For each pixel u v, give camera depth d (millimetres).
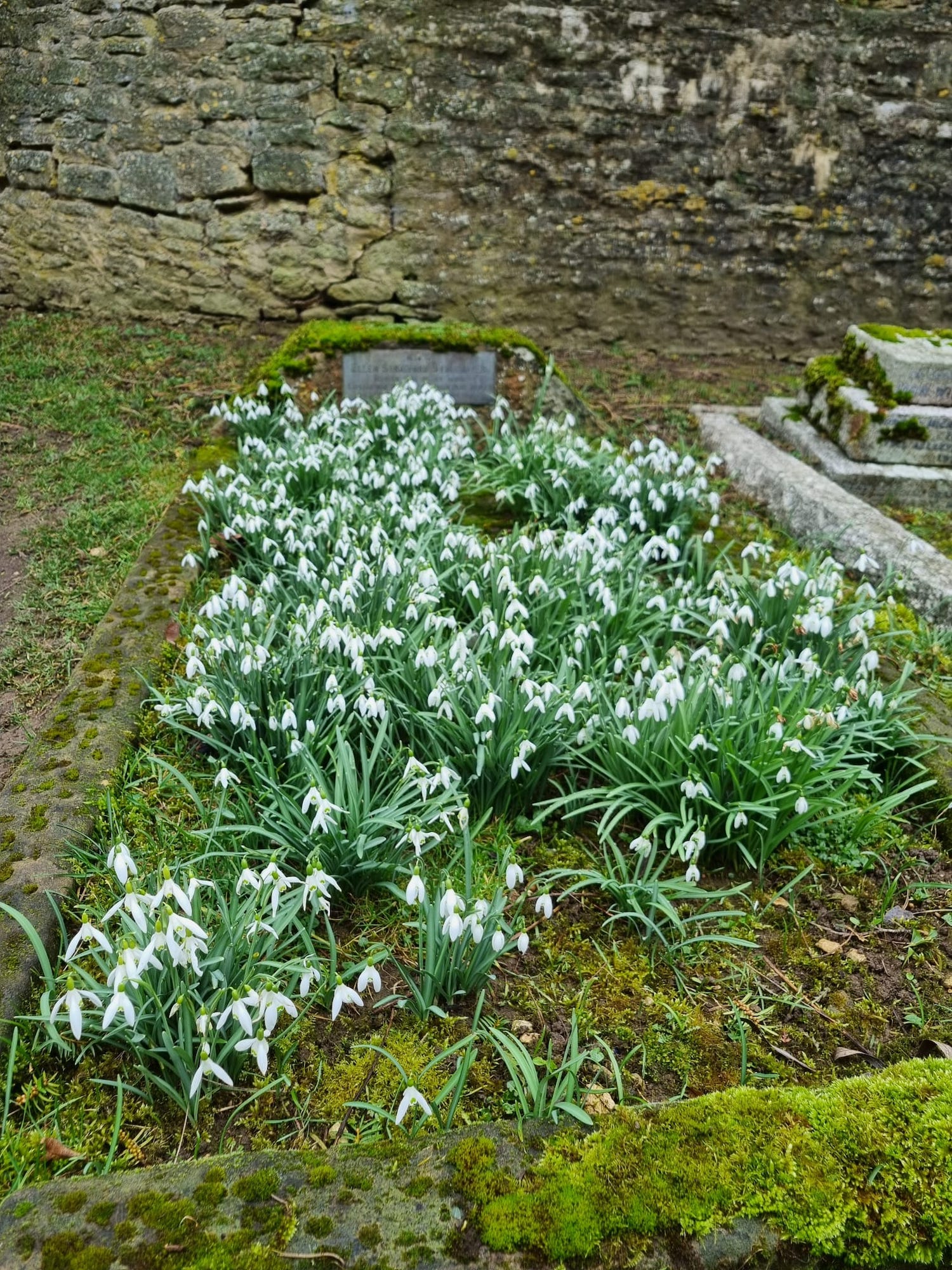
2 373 6180
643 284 7250
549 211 6973
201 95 6590
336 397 5730
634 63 6641
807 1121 1704
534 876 2662
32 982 2082
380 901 2521
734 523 5016
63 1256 1438
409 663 3057
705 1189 1585
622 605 3646
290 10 6332
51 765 2723
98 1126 1874
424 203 6867
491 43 6492
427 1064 2059
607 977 2357
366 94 6539
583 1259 1497
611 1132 1687
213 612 3229
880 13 6680
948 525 5191
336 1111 1959
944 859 2840
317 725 2863
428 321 7184
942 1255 1555
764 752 2729
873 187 7113
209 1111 1936
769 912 2625
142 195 6902
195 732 2852
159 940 1810
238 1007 1789
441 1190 1576
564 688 3043
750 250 7227
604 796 2900
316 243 6926
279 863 2461
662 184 6965
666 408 6602
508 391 5852
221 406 5316
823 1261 1555
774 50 6703
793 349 7523
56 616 3816
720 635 3238
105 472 5035
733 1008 2303
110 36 6543
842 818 2850
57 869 2365
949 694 3582
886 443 5469
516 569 3715
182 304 7160
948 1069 1837
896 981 2424
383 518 4098
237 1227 1501
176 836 2596
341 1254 1468
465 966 2209
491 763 2766
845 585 4324
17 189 7121
